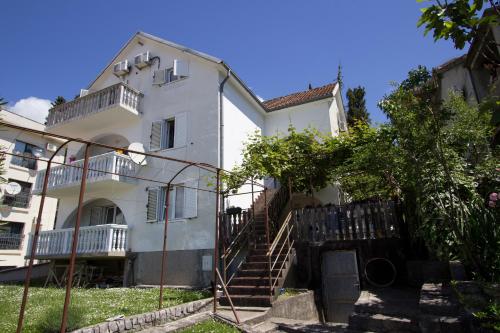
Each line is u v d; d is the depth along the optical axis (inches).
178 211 546.9
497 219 259.6
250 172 493.0
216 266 334.3
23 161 983.6
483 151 321.4
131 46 701.9
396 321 260.1
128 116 625.6
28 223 987.9
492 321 204.8
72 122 646.5
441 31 149.8
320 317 429.4
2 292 468.4
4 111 932.6
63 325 200.7
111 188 606.2
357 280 435.2
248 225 482.6
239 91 640.4
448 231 278.8
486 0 143.0
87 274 577.3
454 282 241.6
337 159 523.2
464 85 518.3
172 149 579.8
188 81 602.9
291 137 561.3
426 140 285.0
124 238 553.9
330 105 705.0
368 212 434.0
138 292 446.6
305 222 467.8
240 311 345.1
